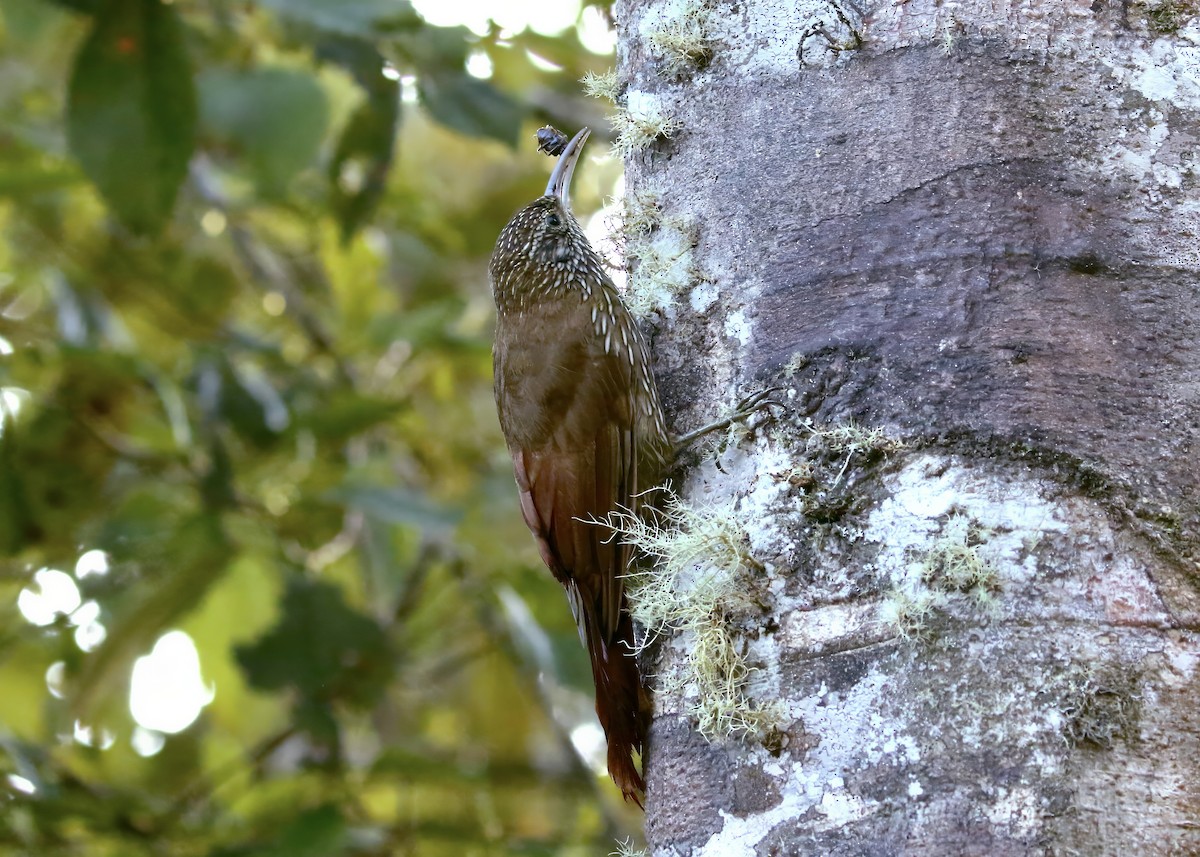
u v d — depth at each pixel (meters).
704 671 5.13
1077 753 4.50
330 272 12.42
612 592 6.71
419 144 14.98
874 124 5.49
